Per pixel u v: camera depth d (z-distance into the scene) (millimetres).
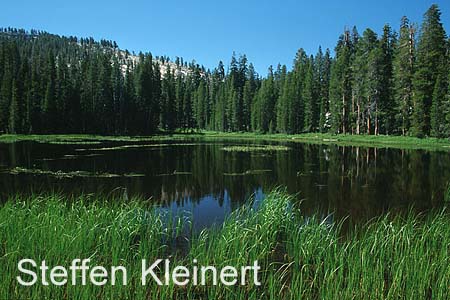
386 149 48188
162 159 37906
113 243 9914
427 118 56844
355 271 8852
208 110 115750
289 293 8727
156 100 99562
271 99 98188
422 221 15539
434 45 58438
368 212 17250
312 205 18688
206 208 17984
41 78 80625
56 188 22531
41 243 9586
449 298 8453
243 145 58406
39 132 76438
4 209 11680
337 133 75562
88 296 7645
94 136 79562
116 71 96188
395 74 63156
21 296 7773
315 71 93875
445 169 30328
